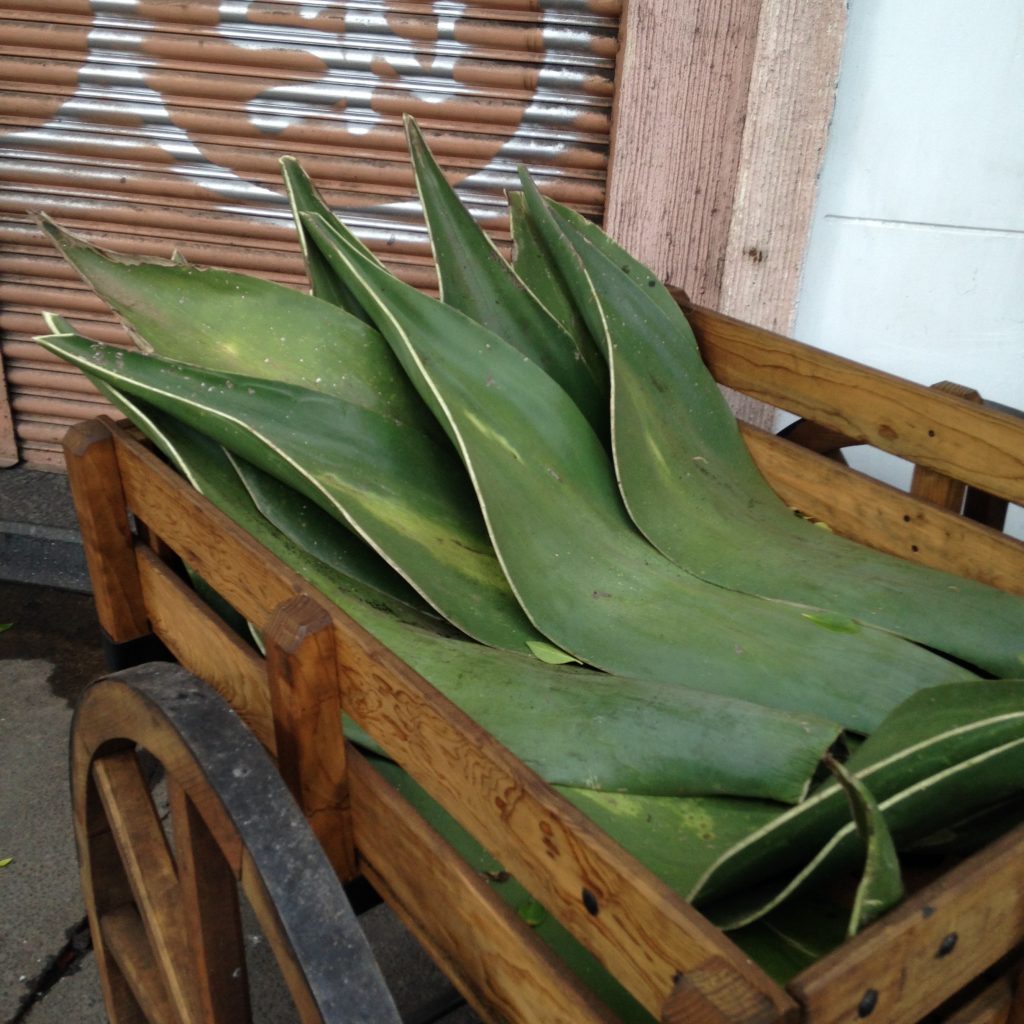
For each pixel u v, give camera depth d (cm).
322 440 162
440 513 165
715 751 132
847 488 184
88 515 170
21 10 283
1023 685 117
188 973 142
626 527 176
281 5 270
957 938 94
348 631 123
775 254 250
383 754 141
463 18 263
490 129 274
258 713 145
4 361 336
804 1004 82
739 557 173
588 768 132
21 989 206
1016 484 163
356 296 173
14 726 270
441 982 207
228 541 141
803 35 230
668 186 257
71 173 303
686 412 195
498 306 190
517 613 158
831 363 184
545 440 174
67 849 235
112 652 181
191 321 174
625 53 247
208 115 288
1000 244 246
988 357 258
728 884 112
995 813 122
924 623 159
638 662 152
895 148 242
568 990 102
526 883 107
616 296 195
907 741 113
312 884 114
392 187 288
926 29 231
